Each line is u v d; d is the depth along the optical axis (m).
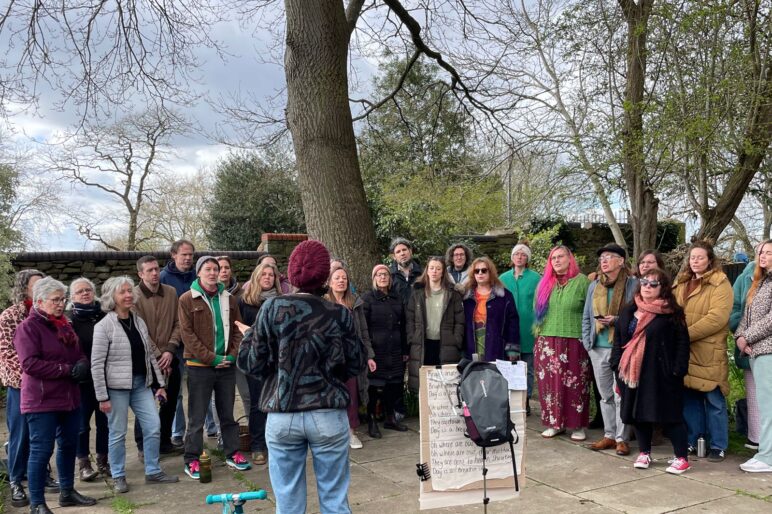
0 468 4.97
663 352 4.78
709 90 7.66
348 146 7.19
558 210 11.23
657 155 8.36
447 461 3.60
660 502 4.27
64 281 9.50
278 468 3.04
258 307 5.23
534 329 6.04
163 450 5.60
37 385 4.07
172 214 26.47
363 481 4.79
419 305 6.20
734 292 5.43
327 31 6.98
